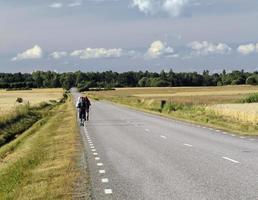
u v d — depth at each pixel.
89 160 22.67
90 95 192.75
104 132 39.41
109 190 15.18
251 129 39.94
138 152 25.48
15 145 33.16
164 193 14.42
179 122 50.66
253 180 16.23
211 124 46.75
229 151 25.20
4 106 91.88
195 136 34.69
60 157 23.97
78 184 16.33
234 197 13.48
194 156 23.22
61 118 60.00
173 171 18.70
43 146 29.83
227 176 17.16
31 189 15.50
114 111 77.38
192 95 151.62
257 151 25.16
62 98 163.75
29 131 43.56
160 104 84.31
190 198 13.53
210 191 14.45
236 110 52.38
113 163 21.53
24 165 21.61
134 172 18.78
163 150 26.11
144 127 44.16
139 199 13.69
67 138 34.09
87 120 54.59
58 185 16.06
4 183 17.20
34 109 82.62
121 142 31.17
